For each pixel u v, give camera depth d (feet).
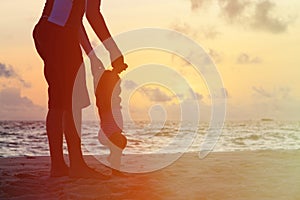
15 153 57.72
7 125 127.54
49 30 14.16
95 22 14.06
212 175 15.38
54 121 14.46
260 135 84.58
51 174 14.79
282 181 14.28
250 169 16.88
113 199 11.81
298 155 21.79
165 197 12.08
